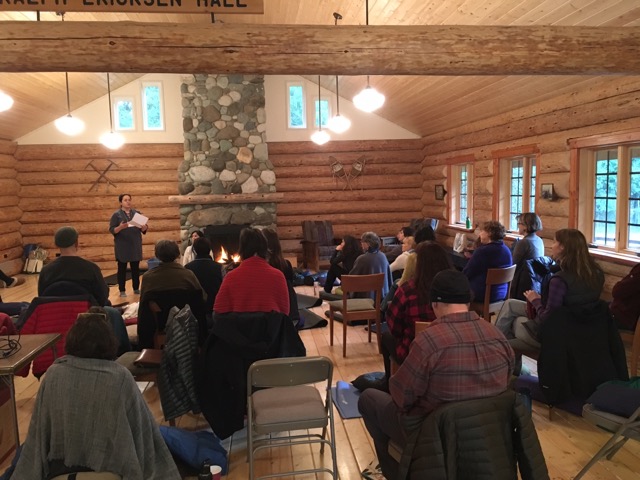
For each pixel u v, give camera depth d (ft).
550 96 19.12
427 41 13.41
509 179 24.12
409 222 33.91
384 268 16.67
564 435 10.47
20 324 12.11
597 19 13.80
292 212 33.01
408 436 6.52
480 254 15.05
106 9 12.69
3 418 9.60
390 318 10.20
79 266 12.50
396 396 6.51
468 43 13.46
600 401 8.23
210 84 30.25
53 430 6.48
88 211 31.96
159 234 32.53
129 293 24.26
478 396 6.16
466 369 6.13
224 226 30.22
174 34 12.92
